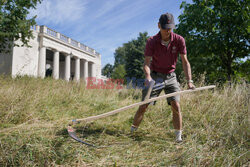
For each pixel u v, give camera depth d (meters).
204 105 3.99
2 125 3.16
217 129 3.04
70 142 2.58
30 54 19.33
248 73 10.55
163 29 2.55
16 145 2.27
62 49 24.81
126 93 7.05
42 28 21.02
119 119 4.02
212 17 9.88
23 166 1.92
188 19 10.55
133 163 2.08
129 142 2.69
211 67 11.12
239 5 9.45
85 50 30.20
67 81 7.59
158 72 2.96
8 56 17.28
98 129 3.34
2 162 1.96
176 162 2.04
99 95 6.56
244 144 2.41
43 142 2.42
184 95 4.58
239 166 1.94
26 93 4.55
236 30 9.53
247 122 2.88
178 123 2.76
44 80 7.50
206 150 2.25
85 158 2.15
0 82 5.62
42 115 3.89
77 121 2.48
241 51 10.34
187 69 2.88
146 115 4.00
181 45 2.79
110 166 2.02
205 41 9.85
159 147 2.53
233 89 4.72
